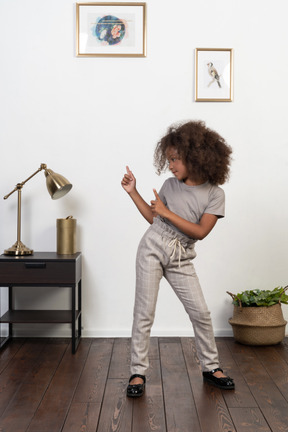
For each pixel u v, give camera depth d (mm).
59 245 3533
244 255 3758
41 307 3762
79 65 3701
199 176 2518
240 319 3502
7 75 3689
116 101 3709
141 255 2613
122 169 3725
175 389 2596
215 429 2131
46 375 2828
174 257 2578
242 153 3734
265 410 2326
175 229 2590
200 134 2490
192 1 3699
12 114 3701
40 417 2252
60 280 3314
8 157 3709
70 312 3629
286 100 3734
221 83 3713
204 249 3750
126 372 2881
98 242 3734
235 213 3748
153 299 2596
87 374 2844
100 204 3729
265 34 3715
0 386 2648
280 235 3762
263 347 3439
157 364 3025
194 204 2553
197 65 3703
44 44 3689
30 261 3307
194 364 3021
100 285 3744
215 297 3760
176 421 2211
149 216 2727
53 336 3740
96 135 3713
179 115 3719
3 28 3678
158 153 2689
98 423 2191
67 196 3723
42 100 3701
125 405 2389
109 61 3709
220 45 3713
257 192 3746
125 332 3742
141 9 3691
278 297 3531
